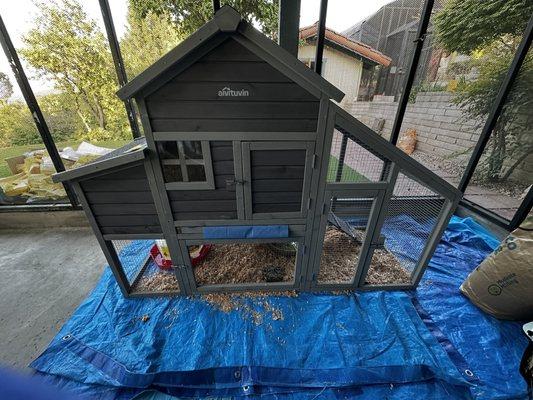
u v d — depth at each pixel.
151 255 2.16
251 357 1.44
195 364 1.40
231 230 1.55
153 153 1.26
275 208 1.48
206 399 1.29
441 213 1.62
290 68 1.07
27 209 2.78
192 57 1.03
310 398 1.28
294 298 1.85
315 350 1.48
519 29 2.10
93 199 1.42
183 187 1.37
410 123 2.63
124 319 1.69
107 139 2.63
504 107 2.34
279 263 2.14
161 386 1.33
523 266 1.43
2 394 0.43
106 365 1.40
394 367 1.37
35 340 1.61
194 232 1.55
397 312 1.72
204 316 1.70
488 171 2.60
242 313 1.72
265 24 2.26
